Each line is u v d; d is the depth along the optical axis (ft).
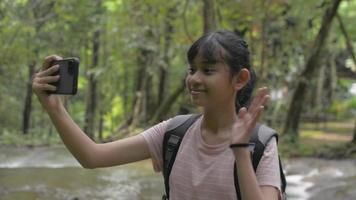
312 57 35.73
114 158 6.51
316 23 42.78
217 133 6.15
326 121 60.80
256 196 5.32
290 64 45.44
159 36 40.14
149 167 26.05
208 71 6.00
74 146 6.33
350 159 30.07
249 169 5.37
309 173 25.71
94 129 51.44
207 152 6.11
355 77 72.84
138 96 43.91
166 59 43.45
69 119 6.30
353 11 53.98
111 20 38.91
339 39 57.41
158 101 44.24
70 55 42.06
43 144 33.50
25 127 43.45
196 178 6.10
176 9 38.06
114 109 57.21
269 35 37.81
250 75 6.21
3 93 47.73
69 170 24.54
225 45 5.98
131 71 48.47
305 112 62.08
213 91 5.99
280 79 46.01
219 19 32.40
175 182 6.28
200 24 37.65
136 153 6.59
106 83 52.01
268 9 32.83
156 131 6.60
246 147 5.39
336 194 20.62
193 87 6.08
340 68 72.95
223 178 5.96
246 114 5.42
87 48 48.32
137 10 37.93
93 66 46.70
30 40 37.29
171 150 6.38
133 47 38.60
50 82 6.03
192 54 6.07
